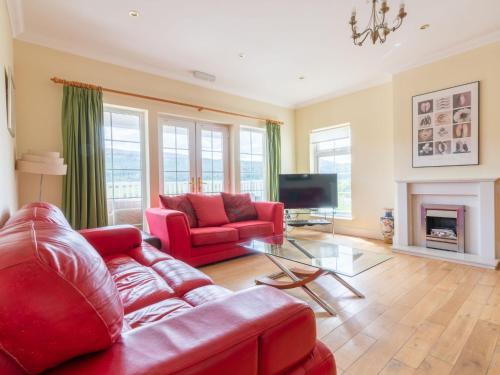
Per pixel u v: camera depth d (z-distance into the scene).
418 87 3.66
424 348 1.62
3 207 1.85
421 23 2.78
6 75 2.11
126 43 3.12
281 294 0.88
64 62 3.10
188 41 3.09
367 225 4.57
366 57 3.53
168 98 3.92
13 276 0.52
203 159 4.43
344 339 1.72
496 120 3.09
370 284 2.58
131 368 0.55
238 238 3.39
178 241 2.92
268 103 5.20
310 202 4.73
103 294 0.64
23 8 2.47
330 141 5.18
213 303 0.80
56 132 3.04
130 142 3.71
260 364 0.71
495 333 1.76
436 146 3.52
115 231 2.25
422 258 3.38
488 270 2.91
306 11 2.57
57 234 0.77
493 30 2.94
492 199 3.07
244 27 2.83
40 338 0.52
